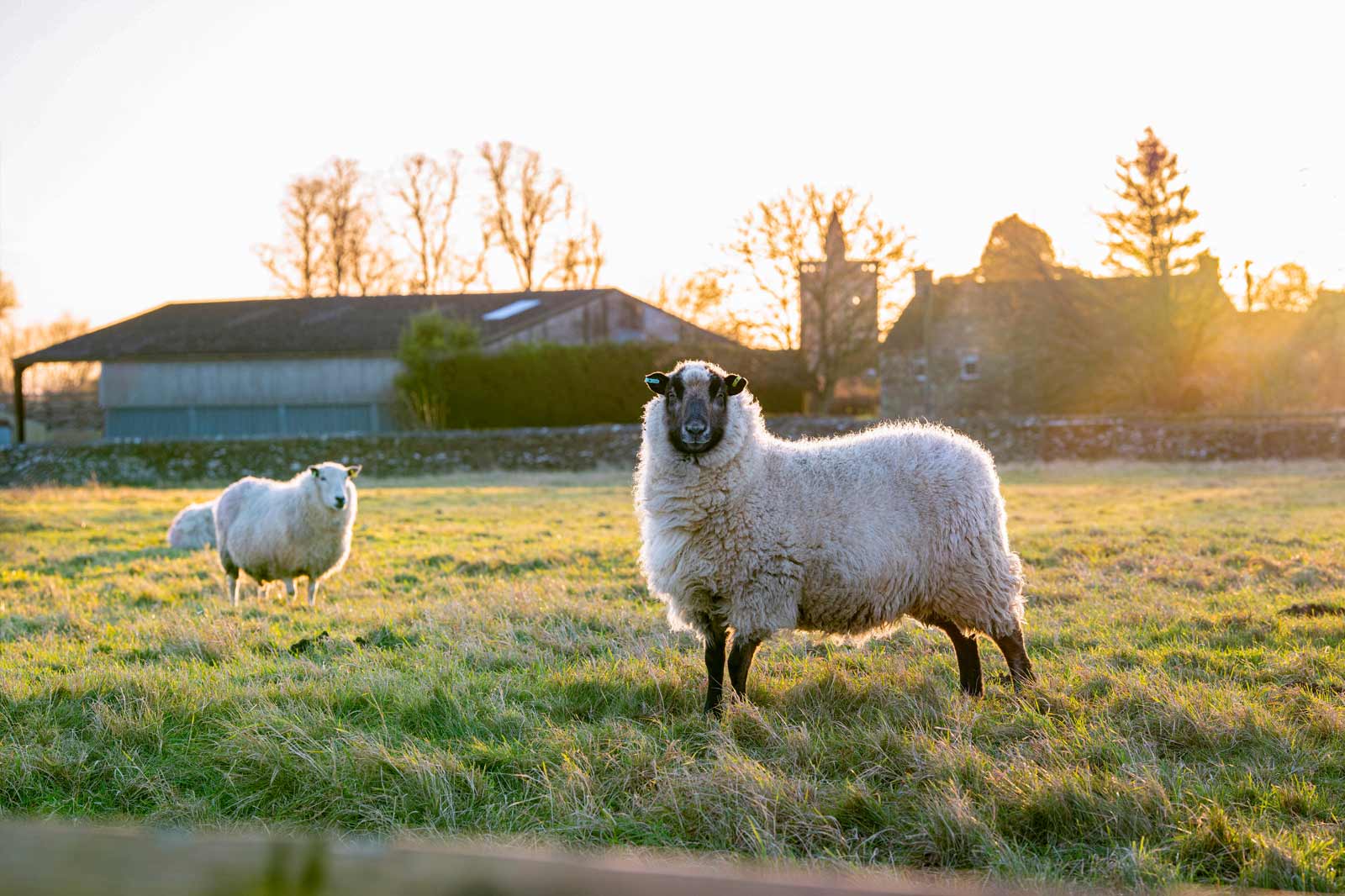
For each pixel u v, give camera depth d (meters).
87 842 0.61
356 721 6.26
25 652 8.30
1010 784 4.88
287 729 5.79
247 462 38.69
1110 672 6.88
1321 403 45.19
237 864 0.58
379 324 57.38
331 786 5.18
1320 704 6.04
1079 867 4.31
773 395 48.72
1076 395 52.25
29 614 10.39
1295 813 4.77
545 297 61.44
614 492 28.42
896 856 4.48
